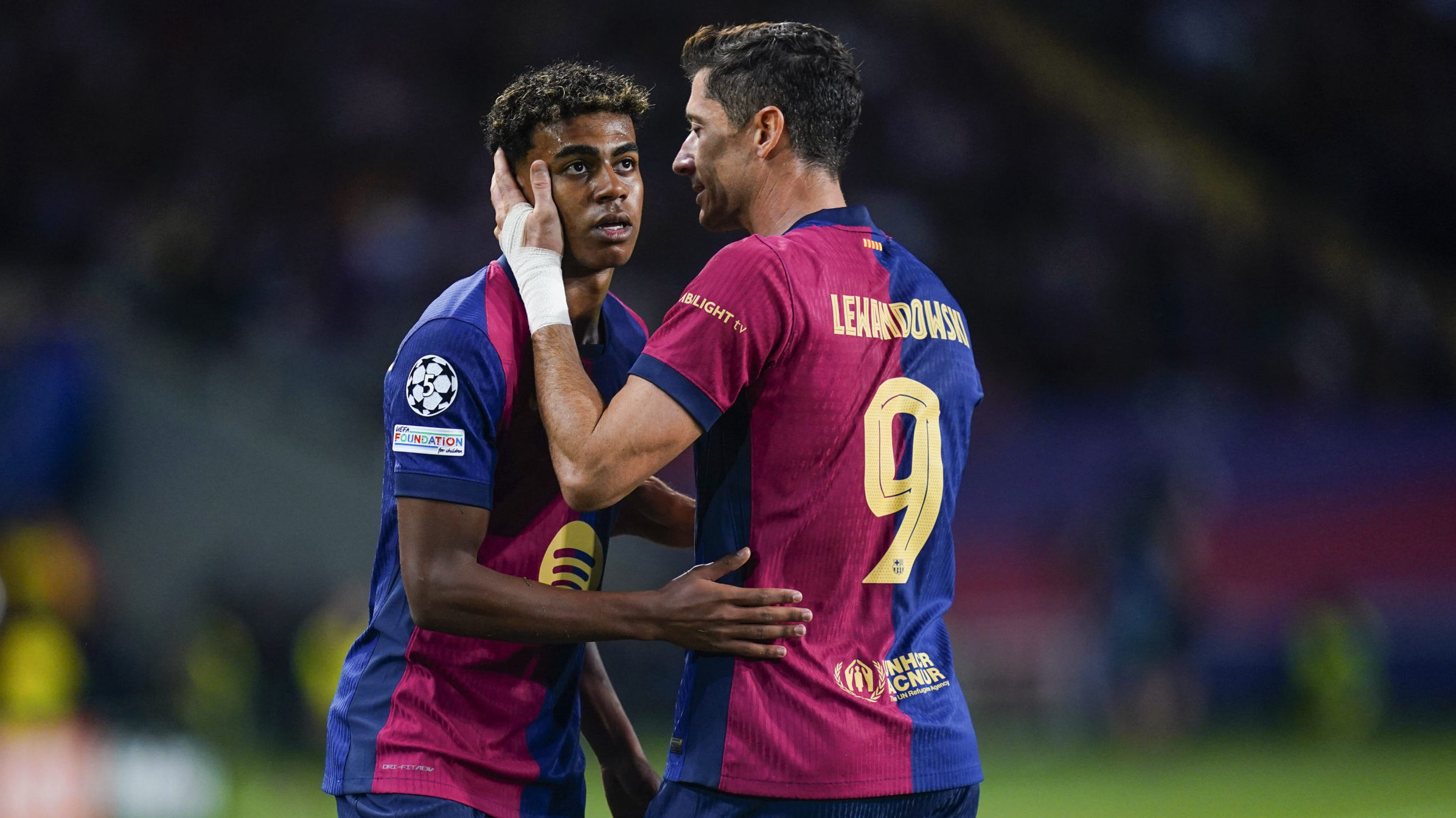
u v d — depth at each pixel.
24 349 41.50
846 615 9.45
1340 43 69.69
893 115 60.44
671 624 9.20
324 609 42.47
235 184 52.66
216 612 39.88
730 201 10.18
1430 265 62.97
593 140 9.94
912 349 9.80
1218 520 45.09
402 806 9.73
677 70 59.19
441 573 9.47
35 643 27.59
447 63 58.22
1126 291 56.47
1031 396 50.34
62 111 53.56
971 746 9.84
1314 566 44.09
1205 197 62.03
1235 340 54.78
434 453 9.56
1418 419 44.19
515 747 10.19
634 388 9.08
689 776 9.32
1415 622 43.47
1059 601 44.12
